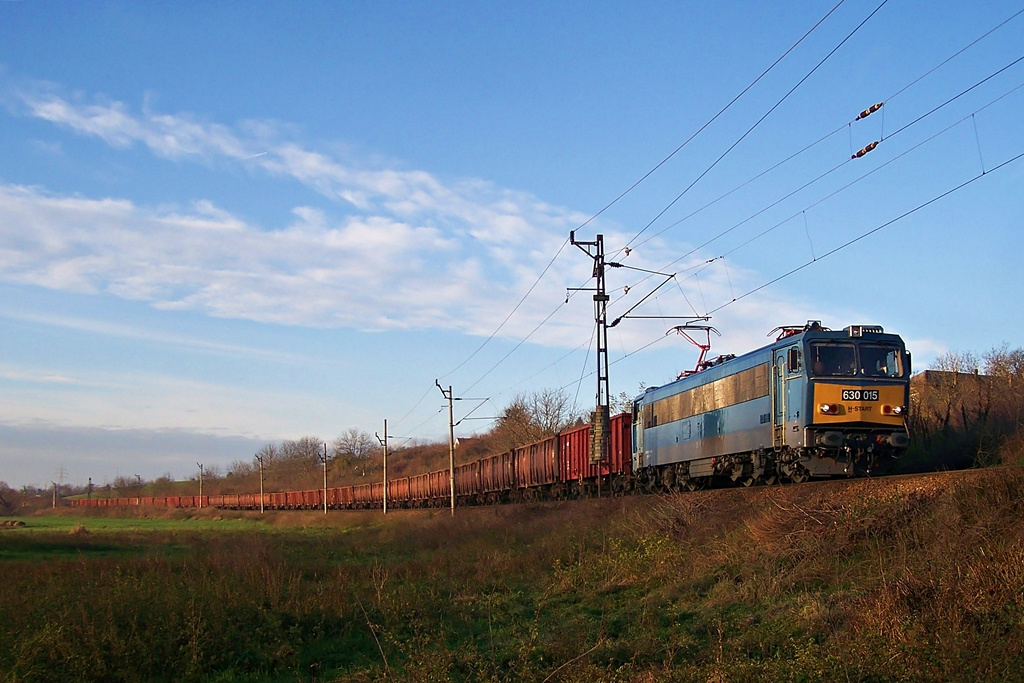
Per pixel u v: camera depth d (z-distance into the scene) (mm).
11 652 14273
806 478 23141
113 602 17156
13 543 43250
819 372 22125
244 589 19891
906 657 10531
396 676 13016
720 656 11750
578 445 41281
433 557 28656
